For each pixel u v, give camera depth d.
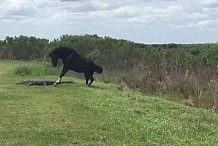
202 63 30.95
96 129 13.17
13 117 14.82
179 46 45.09
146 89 25.30
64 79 29.70
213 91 22.27
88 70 25.31
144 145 11.47
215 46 41.31
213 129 13.70
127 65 37.78
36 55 64.00
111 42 46.34
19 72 36.03
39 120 14.36
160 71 27.97
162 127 13.30
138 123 13.75
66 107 17.02
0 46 66.50
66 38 51.22
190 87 23.84
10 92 21.45
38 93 21.27
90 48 46.22
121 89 25.20
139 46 45.38
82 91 22.06
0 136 12.12
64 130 12.88
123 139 12.08
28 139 11.85
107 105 17.31
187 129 13.29
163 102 19.50
